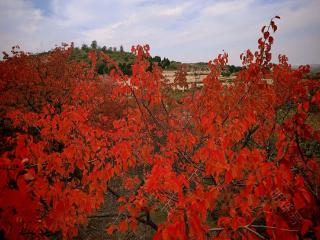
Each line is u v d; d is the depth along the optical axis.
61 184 4.31
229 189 5.29
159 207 7.55
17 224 2.95
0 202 2.70
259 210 3.34
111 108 14.12
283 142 3.46
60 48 17.72
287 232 2.87
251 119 3.97
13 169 3.16
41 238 3.73
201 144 6.38
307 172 3.80
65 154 4.55
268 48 5.73
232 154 3.34
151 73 6.42
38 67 16.86
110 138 6.56
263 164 3.11
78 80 15.45
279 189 3.05
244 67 7.09
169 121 7.75
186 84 11.26
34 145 4.02
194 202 3.00
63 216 3.79
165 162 4.99
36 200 3.22
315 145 7.00
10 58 14.91
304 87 5.83
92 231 8.05
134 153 6.32
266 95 6.93
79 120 5.23
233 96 7.51
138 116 7.14
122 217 5.86
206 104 7.80
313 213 3.29
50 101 15.59
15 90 14.40
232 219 3.16
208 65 8.14
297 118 3.35
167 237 2.75
